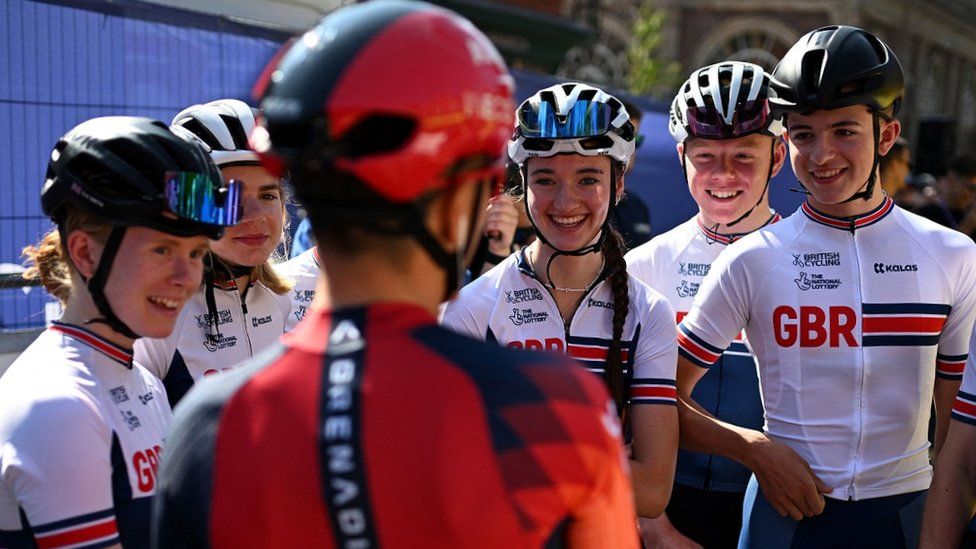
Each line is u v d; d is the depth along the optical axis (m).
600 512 0.96
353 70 0.93
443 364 0.94
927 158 10.86
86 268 1.51
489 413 0.92
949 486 1.92
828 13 18.59
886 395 2.09
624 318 2.04
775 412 2.19
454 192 0.98
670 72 16.19
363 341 0.96
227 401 1.00
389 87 0.91
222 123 2.19
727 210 2.68
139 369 1.68
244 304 2.35
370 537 0.91
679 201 5.96
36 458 1.32
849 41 2.08
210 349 2.24
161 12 3.53
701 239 2.77
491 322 2.10
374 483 0.91
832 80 2.03
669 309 2.08
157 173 1.47
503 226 3.13
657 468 1.94
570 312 2.11
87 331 1.51
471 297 2.14
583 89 2.07
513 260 2.17
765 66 19.30
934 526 1.91
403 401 0.92
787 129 2.20
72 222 1.50
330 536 0.92
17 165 3.13
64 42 3.25
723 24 19.16
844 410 2.10
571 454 0.93
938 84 23.42
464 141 0.94
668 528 2.44
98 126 1.53
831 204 2.16
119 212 1.44
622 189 2.15
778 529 2.18
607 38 17.70
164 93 3.54
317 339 0.99
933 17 21.97
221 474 0.97
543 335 2.09
